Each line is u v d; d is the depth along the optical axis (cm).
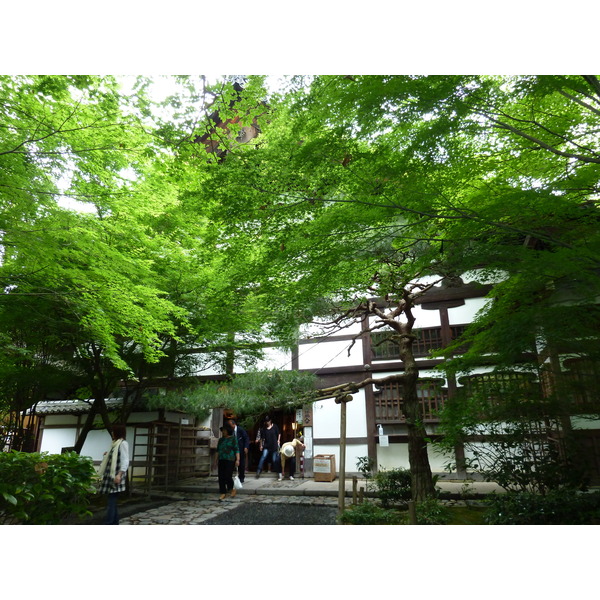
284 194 500
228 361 1033
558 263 405
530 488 739
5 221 555
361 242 501
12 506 486
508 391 657
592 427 766
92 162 608
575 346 519
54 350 984
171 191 720
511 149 538
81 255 608
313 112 491
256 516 743
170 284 870
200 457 1276
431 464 1091
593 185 519
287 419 1486
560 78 409
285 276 596
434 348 1169
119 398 1298
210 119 589
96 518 719
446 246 506
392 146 497
